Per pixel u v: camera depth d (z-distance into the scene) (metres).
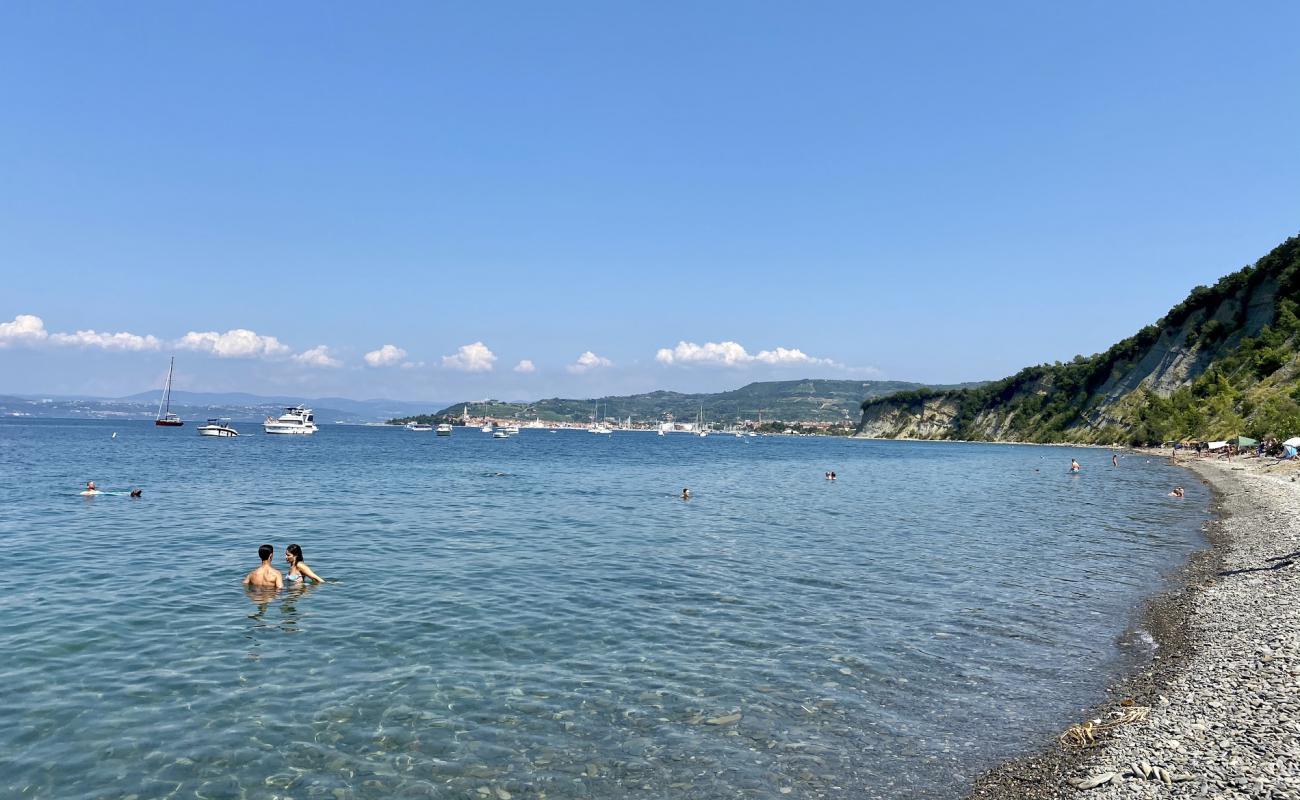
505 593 20.47
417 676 13.96
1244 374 134.38
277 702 12.58
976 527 36.00
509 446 152.75
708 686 13.84
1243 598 19.77
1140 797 9.41
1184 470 83.50
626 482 61.94
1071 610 19.53
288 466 72.06
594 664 14.89
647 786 10.16
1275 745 10.36
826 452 158.75
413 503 42.12
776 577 23.36
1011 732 11.95
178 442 127.25
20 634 15.73
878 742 11.59
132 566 23.03
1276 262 149.62
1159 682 13.80
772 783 10.30
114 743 10.91
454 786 10.05
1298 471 64.38
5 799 9.30
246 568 23.05
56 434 160.75
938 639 16.88
